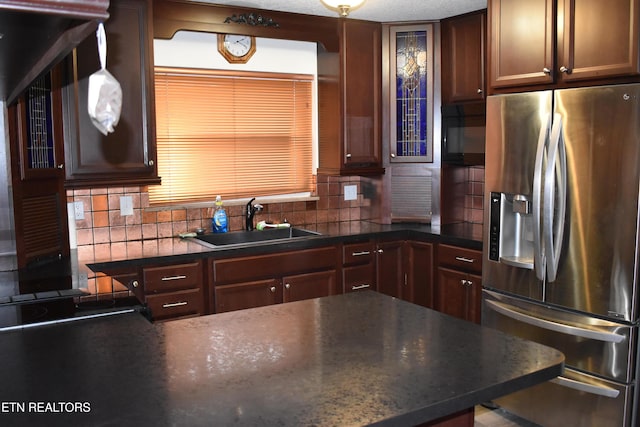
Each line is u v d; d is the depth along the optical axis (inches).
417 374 54.8
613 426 104.0
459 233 149.9
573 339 108.3
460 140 155.3
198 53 148.3
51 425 44.3
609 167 100.3
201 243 138.1
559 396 112.1
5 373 55.2
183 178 150.4
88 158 122.9
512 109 115.3
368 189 174.1
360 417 45.9
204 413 46.4
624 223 99.2
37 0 33.6
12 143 105.1
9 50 45.2
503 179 118.6
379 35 160.6
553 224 108.3
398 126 163.5
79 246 133.6
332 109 159.9
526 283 115.6
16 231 107.2
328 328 69.7
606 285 102.4
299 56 163.0
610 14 99.3
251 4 139.2
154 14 131.9
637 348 101.0
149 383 52.6
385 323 71.8
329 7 116.9
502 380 53.4
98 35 37.1
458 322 72.2
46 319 74.2
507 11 116.4
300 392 50.7
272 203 161.2
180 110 148.3
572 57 105.6
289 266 140.7
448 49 155.4
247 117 158.1
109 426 44.1
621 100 98.0
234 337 66.3
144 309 82.0
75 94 120.3
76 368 56.4
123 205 138.8
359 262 152.6
